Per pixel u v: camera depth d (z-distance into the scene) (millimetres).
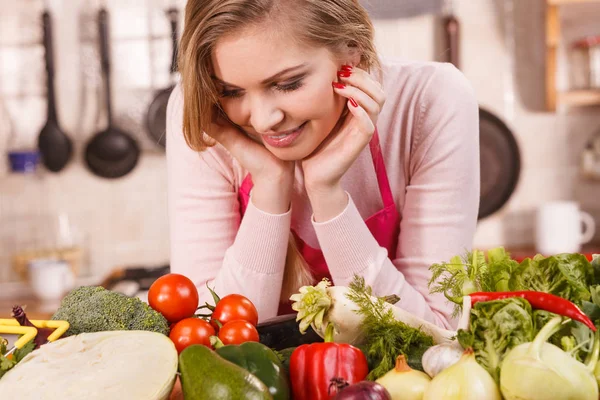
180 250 1369
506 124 3205
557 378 691
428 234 1305
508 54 3182
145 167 3068
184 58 1063
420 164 1330
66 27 2992
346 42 1075
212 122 1211
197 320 970
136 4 3020
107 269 3076
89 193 3051
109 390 787
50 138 2965
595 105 3227
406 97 1326
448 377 731
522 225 3248
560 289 845
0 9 2967
